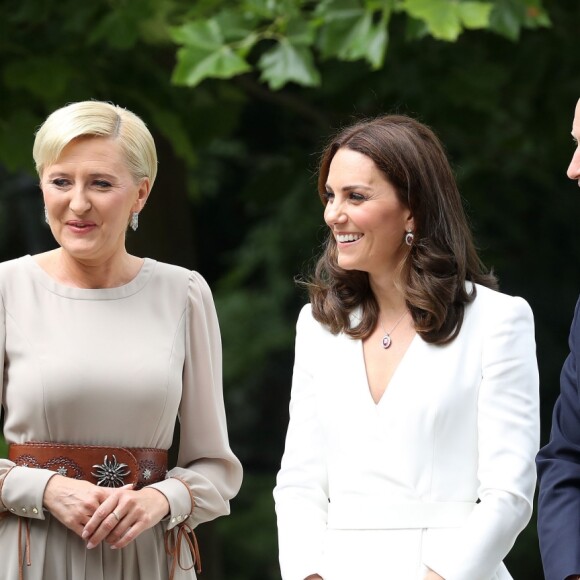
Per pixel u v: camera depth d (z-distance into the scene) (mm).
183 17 24000
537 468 13625
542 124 28719
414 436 13383
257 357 43781
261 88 28531
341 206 13742
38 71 23500
